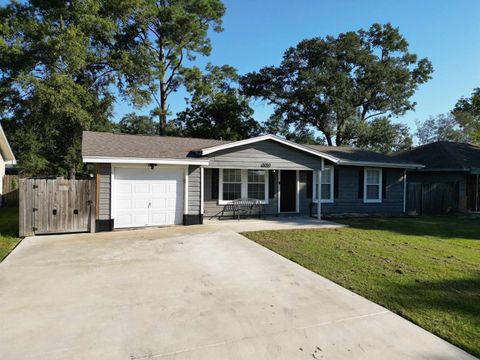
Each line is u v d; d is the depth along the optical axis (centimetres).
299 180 1373
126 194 984
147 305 404
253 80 3388
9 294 435
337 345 315
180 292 451
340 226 1084
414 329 352
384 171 1513
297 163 1235
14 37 1981
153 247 728
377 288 477
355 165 1423
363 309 401
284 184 1391
